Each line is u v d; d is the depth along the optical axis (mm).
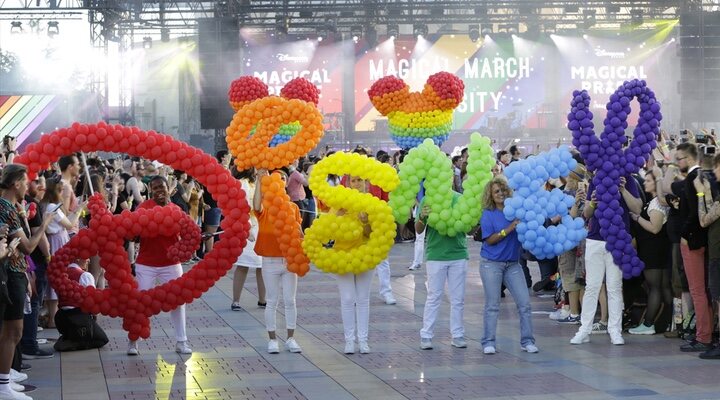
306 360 10969
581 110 11531
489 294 11148
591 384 9531
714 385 9398
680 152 11469
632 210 11672
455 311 11516
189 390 9594
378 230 10961
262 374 10266
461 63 39375
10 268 9102
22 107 35656
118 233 10797
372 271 11273
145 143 10797
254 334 12672
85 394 9461
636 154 11562
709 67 36875
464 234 11453
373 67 39062
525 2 37188
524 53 39344
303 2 37781
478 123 39469
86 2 35938
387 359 10938
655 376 9836
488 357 10961
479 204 11156
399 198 11117
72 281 10891
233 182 11008
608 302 11688
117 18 36531
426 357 11016
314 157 26562
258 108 11180
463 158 22734
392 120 18734
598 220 11500
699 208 10625
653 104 11586
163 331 12961
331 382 9828
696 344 11094
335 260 10977
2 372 9102
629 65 39406
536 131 39312
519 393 9211
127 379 10109
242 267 14680
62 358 11227
